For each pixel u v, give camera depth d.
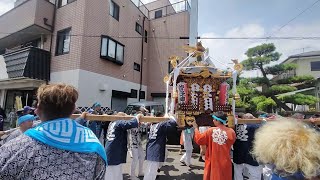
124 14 15.14
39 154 1.30
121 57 14.42
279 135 1.36
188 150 6.72
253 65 15.60
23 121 3.71
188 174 6.02
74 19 11.80
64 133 1.41
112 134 4.44
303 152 1.26
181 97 4.47
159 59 17.77
